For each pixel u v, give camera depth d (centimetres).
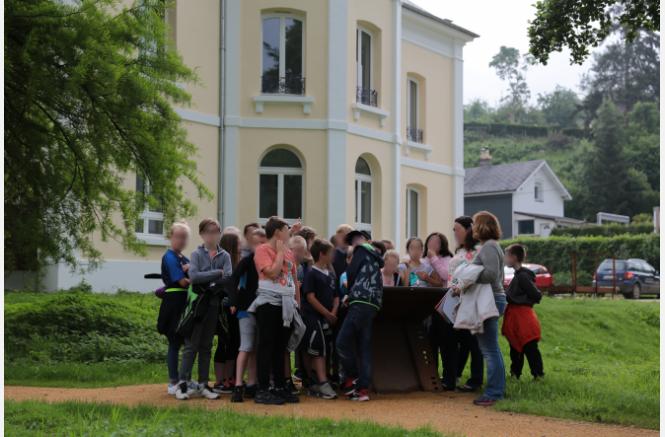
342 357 977
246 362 947
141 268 1983
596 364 1648
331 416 862
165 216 1420
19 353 1254
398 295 1021
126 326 1426
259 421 788
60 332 1361
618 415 895
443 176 2933
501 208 6109
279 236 934
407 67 2775
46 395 966
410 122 2844
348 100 2280
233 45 2195
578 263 4203
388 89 2452
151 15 1351
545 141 9575
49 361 1228
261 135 2203
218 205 2167
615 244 4125
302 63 2247
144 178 1396
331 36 2248
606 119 7650
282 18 2252
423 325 1105
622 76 9519
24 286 1805
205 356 959
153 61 1361
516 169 6250
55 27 1246
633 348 2019
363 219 2411
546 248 4284
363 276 977
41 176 1381
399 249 2469
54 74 1267
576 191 7550
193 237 2097
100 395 977
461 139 3008
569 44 1447
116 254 1931
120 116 1315
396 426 792
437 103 2912
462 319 953
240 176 2188
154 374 1166
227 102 2183
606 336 2072
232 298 941
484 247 963
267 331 928
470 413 901
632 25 1456
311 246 1001
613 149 7469
